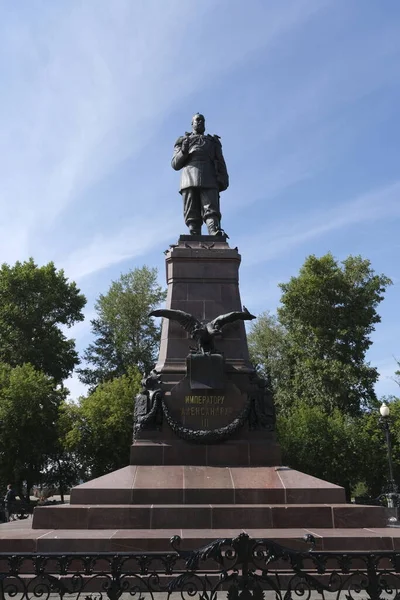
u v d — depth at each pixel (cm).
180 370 1129
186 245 1284
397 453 3094
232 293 1233
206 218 1353
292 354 3897
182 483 952
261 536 777
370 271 3844
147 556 448
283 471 1006
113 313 4394
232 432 1053
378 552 458
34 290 3931
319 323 3766
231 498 927
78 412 3039
